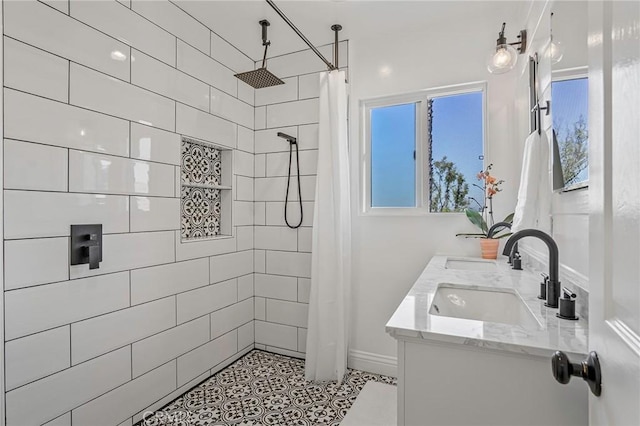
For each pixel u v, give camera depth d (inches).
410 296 49.8
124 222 68.1
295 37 95.7
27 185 52.8
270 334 107.3
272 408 76.9
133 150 70.1
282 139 105.3
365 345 97.0
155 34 75.2
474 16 86.7
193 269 85.7
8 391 50.6
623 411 19.7
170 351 78.9
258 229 108.9
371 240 96.9
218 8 82.2
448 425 36.8
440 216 90.3
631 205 19.3
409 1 80.2
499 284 57.3
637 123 18.5
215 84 93.0
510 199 84.6
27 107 52.9
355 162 98.4
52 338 56.1
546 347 32.4
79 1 60.2
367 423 71.5
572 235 48.2
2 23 49.8
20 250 52.0
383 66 96.3
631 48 19.1
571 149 47.1
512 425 34.5
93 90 62.4
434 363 37.3
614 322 21.5
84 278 60.9
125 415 68.1
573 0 46.6
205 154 95.0
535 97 66.4
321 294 88.4
